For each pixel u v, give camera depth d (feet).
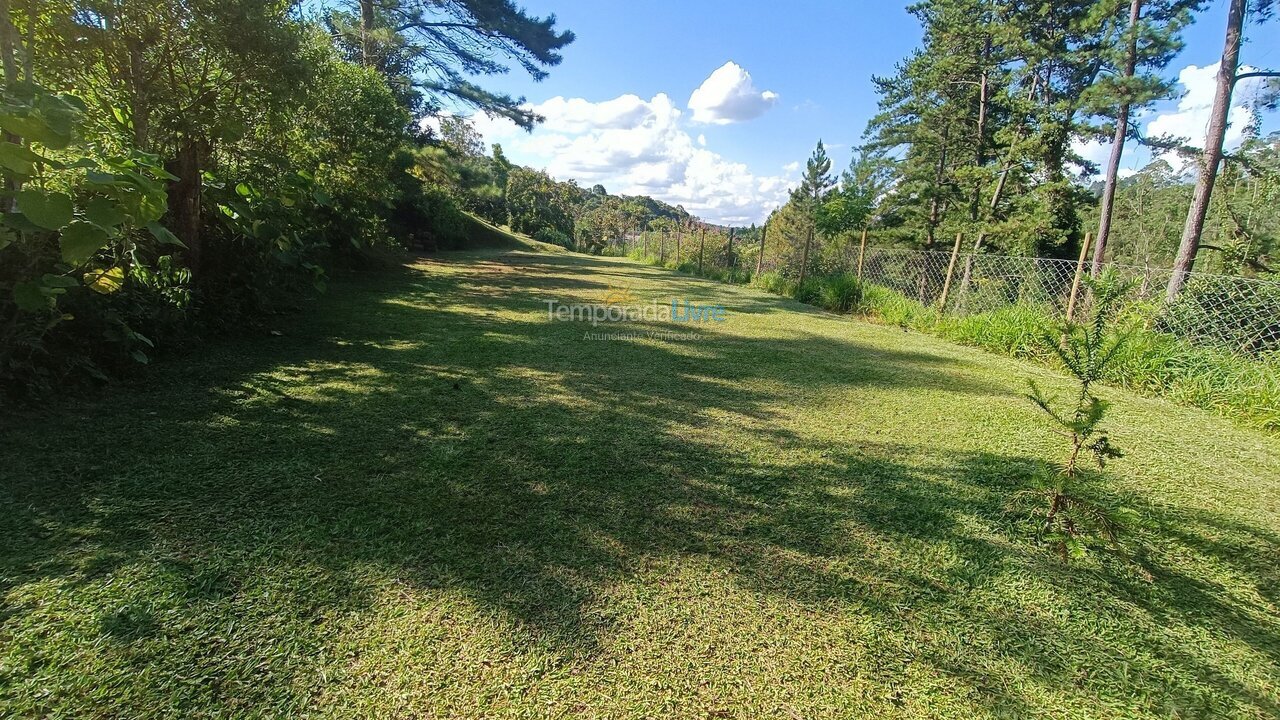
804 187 75.77
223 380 9.84
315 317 16.38
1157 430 10.36
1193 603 5.30
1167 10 25.96
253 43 11.48
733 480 7.38
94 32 9.96
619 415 9.66
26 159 6.23
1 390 7.34
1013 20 36.04
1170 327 13.92
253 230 12.66
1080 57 28.68
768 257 38.01
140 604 4.37
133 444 7.07
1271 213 32.17
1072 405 11.64
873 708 3.90
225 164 13.91
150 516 5.57
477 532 5.75
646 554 5.57
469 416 9.09
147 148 11.18
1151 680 4.31
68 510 5.54
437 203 49.75
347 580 4.85
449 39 43.09
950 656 4.44
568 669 4.07
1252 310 12.91
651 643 4.37
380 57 38.17
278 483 6.43
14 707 3.44
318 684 3.78
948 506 6.97
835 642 4.51
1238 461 8.93
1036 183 41.04
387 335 14.70
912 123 52.11
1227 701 4.14
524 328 17.16
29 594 4.37
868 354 16.02
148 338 10.29
